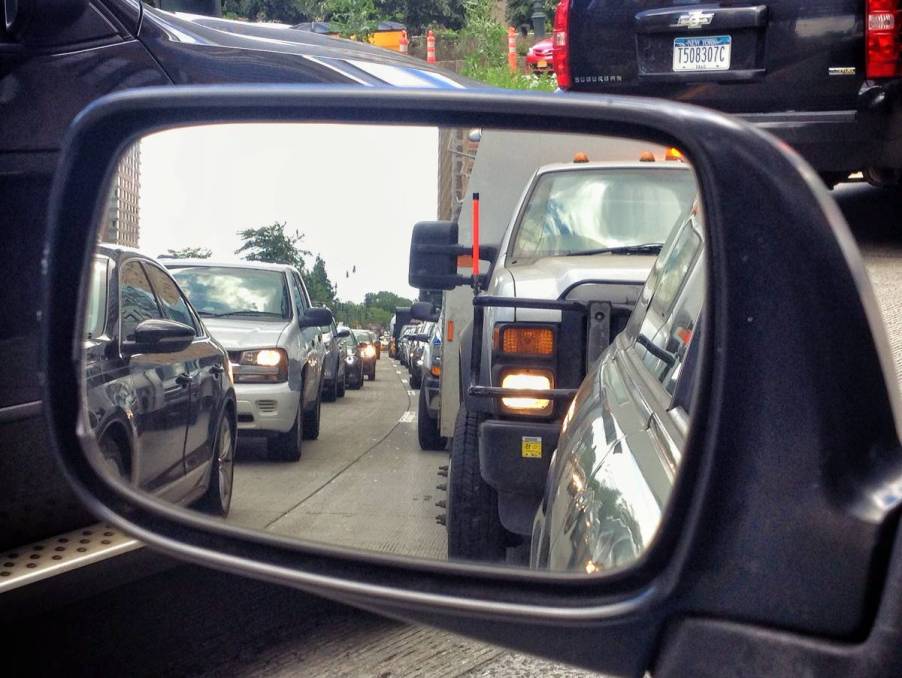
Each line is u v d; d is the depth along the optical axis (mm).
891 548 947
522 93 1173
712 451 997
